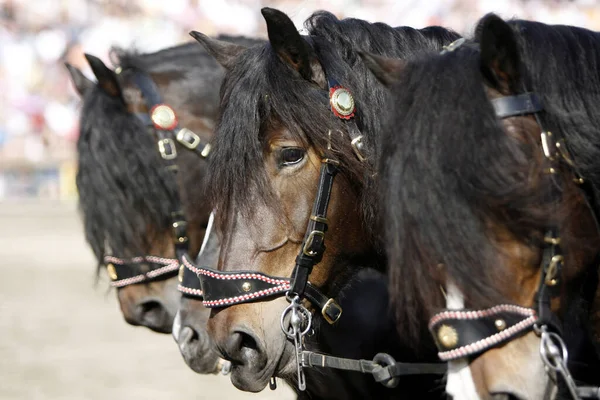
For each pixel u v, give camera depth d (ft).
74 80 25.52
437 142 12.71
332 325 18.39
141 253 22.61
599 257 14.37
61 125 111.86
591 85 14.46
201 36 18.88
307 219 16.05
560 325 13.44
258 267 15.98
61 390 36.76
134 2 106.93
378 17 79.66
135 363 42.42
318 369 18.22
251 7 102.01
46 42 110.83
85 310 56.95
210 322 16.33
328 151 16.05
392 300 13.39
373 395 18.65
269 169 15.99
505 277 12.82
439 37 18.07
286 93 15.98
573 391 12.66
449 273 12.50
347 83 16.69
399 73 14.67
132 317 23.16
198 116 23.90
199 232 23.30
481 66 13.61
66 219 103.09
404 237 12.74
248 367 16.10
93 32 106.93
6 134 112.27
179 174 23.32
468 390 13.01
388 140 13.64
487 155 12.60
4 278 68.74
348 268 16.97
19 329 50.72
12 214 106.11
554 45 14.47
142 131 23.11
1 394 35.91
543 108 13.66
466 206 12.48
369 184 16.34
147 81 23.89
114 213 22.30
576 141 13.74
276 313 16.06
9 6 111.86
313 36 17.30
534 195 12.75
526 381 12.77
